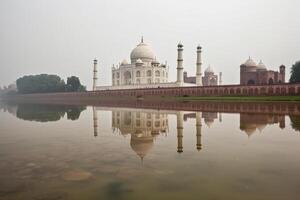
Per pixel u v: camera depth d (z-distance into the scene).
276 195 4.89
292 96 41.28
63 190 5.23
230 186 5.37
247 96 45.88
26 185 5.52
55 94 87.25
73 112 27.66
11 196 4.94
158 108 31.58
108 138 11.44
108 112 26.75
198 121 17.34
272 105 32.53
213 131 13.09
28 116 23.27
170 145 9.70
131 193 5.04
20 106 44.97
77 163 7.25
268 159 7.53
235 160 7.45
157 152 8.56
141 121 17.88
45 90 94.31
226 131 13.02
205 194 4.96
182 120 18.05
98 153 8.48
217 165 6.93
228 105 34.56
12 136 12.15
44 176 6.10
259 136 11.52
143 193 5.04
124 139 11.16
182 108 30.75
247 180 5.72
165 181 5.70
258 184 5.47
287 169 6.54
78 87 89.25
